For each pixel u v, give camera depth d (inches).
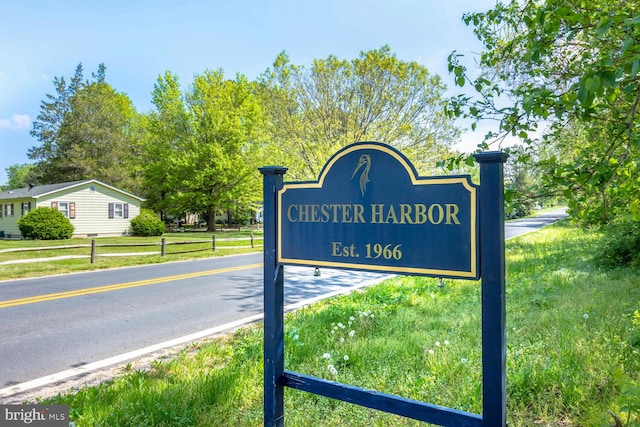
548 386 122.1
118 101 1904.5
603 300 206.8
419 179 86.4
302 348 164.6
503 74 135.9
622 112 96.0
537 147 130.0
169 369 158.6
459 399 117.6
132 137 1640.0
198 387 130.2
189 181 1154.7
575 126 137.1
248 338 196.5
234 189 1173.7
